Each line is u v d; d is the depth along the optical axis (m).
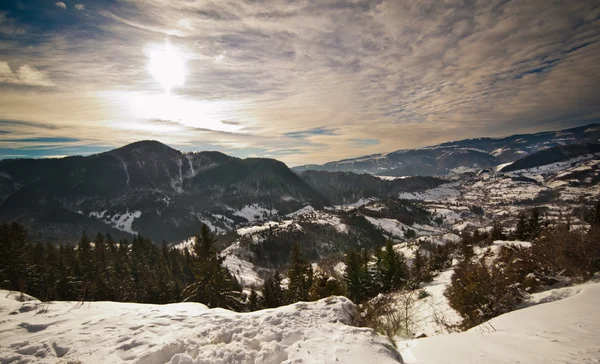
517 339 5.29
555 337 5.10
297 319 5.54
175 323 5.39
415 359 4.97
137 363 3.98
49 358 4.26
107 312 6.30
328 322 5.59
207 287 21.64
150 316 5.83
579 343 4.69
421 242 96.06
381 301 13.58
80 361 4.13
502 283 10.70
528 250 13.75
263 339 4.67
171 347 4.27
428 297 16.36
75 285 33.53
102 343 4.61
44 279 32.34
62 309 6.52
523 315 6.94
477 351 4.91
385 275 36.56
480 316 10.27
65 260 45.34
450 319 11.70
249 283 82.38
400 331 7.88
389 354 4.51
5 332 5.14
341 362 4.02
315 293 19.66
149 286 41.22
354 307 6.97
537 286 10.86
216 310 6.49
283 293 39.41
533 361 4.19
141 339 4.70
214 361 3.94
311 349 4.34
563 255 11.87
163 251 77.12
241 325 5.20
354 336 4.88
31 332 5.21
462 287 12.13
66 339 4.76
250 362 4.03
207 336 4.80
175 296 40.66
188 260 75.56
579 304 6.74
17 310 6.36
